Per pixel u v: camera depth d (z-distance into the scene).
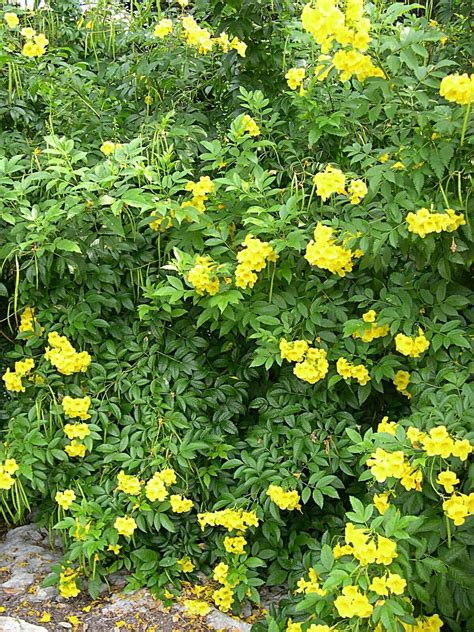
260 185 1.87
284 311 1.86
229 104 2.37
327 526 1.93
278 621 1.69
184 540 1.94
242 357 2.05
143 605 1.82
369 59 1.67
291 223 1.89
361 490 1.91
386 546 1.33
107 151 1.97
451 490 1.39
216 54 2.40
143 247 2.04
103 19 2.84
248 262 1.77
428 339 1.73
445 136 1.66
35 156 2.07
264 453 1.87
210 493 1.99
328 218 1.90
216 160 1.97
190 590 1.89
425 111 1.67
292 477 1.81
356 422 1.96
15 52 2.45
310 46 2.06
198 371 1.99
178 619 1.78
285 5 2.28
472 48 2.00
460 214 1.67
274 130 2.16
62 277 1.96
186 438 1.89
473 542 1.42
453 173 1.64
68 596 1.83
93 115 2.38
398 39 1.75
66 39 2.97
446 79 1.53
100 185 1.85
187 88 2.41
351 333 1.76
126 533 1.80
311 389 1.92
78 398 1.92
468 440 1.41
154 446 1.88
